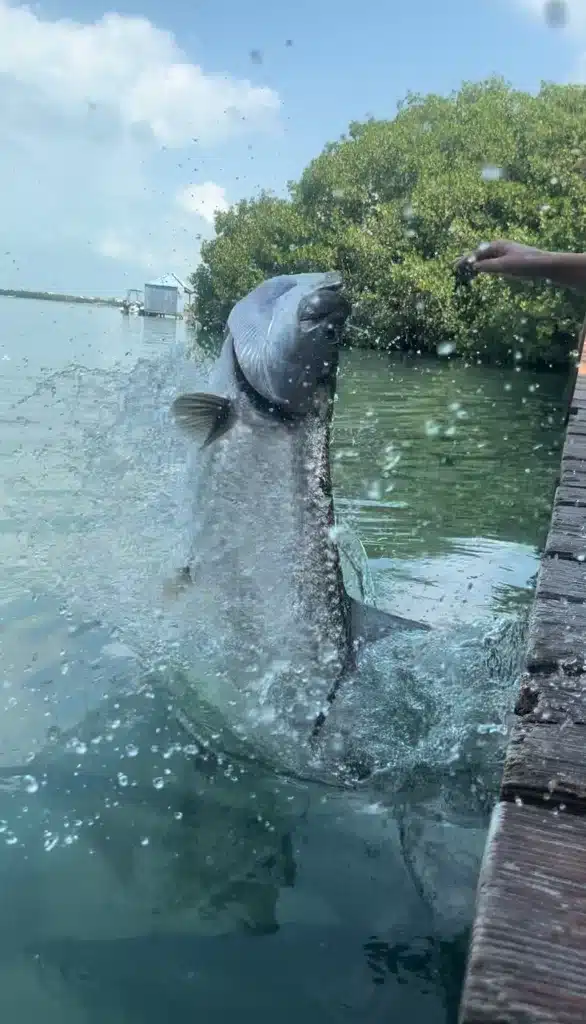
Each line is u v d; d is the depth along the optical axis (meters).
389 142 25.72
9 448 5.95
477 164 24.42
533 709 2.13
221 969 1.92
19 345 13.77
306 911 2.15
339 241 21.98
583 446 4.43
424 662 3.20
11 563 3.81
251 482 3.17
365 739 2.87
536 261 2.73
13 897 2.13
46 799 2.52
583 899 1.47
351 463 7.91
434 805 2.61
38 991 1.85
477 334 19.77
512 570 5.03
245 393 3.20
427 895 2.21
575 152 22.42
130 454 4.04
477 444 9.08
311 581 3.11
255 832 2.44
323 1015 1.83
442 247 21.81
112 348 13.80
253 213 26.94
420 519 6.10
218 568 3.18
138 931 2.05
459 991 1.90
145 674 3.15
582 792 1.78
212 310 27.59
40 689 3.05
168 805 2.55
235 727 2.93
